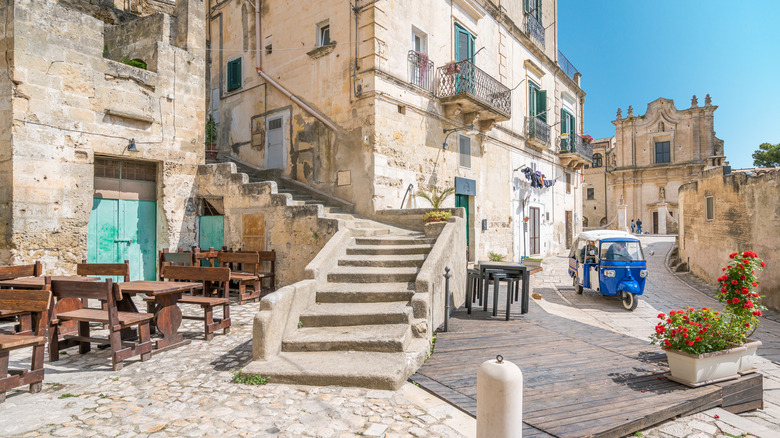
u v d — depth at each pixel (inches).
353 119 409.7
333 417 140.5
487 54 571.2
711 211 531.5
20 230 286.0
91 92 327.3
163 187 378.3
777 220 367.2
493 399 111.3
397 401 153.6
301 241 346.9
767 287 380.8
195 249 339.0
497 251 591.5
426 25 462.6
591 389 165.3
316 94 443.8
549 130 749.3
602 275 386.9
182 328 255.0
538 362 195.8
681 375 172.2
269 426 134.1
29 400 153.4
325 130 434.3
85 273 269.0
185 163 395.9
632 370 187.0
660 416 146.3
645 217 1569.9
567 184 885.2
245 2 520.1
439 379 173.0
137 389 163.9
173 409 145.9
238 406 148.6
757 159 1555.1
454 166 502.0
